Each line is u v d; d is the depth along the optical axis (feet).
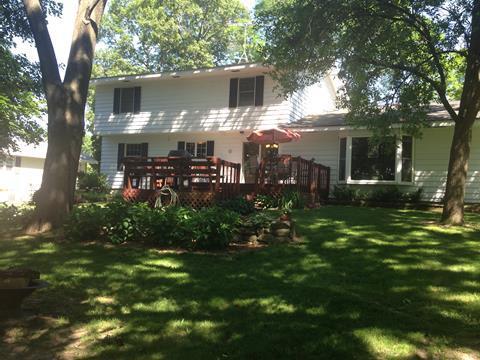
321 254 23.27
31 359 11.55
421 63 38.09
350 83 39.42
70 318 14.35
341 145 55.98
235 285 17.95
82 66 30.48
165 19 111.55
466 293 17.02
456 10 34.27
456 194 32.48
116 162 72.13
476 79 32.22
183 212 26.22
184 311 15.01
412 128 40.78
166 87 67.46
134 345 12.36
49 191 29.17
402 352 11.87
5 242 25.93
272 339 12.62
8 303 13.94
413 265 21.09
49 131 29.63
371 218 35.42
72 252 23.61
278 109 59.72
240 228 26.76
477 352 12.01
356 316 14.47
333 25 36.09
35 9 29.89
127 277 19.12
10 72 51.31
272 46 38.40
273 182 45.37
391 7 35.96
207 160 40.40
